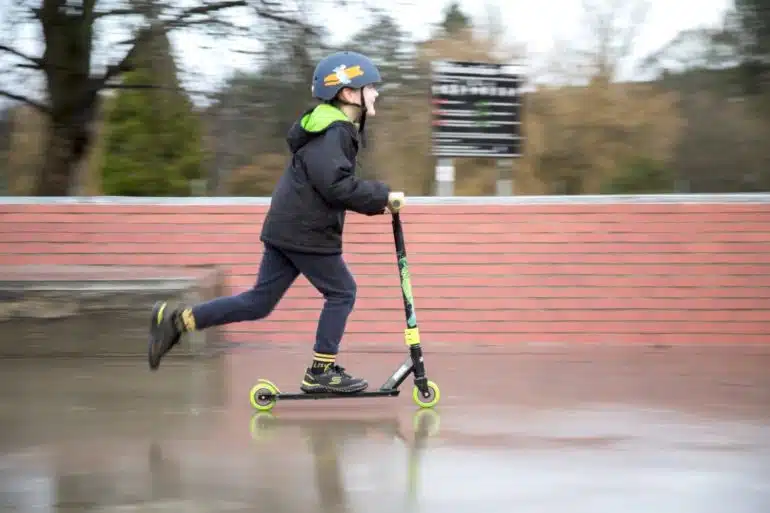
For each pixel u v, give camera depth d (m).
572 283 6.97
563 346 6.54
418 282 6.96
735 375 5.41
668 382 5.16
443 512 2.82
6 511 2.80
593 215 7.51
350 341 6.60
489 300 6.85
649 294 6.91
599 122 23.39
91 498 2.94
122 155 17.47
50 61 12.92
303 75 13.25
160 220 7.35
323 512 2.82
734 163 23.39
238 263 7.07
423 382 4.36
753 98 22.77
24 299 5.82
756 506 2.88
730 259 7.15
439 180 14.88
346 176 3.97
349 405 4.46
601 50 23.27
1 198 7.77
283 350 6.25
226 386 4.95
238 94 13.50
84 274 5.95
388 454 3.50
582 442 3.71
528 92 22.94
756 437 3.81
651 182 23.42
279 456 3.47
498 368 5.64
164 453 3.51
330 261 4.16
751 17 22.23
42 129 16.52
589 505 2.89
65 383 5.00
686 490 3.04
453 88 14.80
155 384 4.99
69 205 7.41
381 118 14.64
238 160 16.58
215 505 2.88
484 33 20.66
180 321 4.18
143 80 13.44
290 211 4.06
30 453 3.50
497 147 15.06
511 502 2.91
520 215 7.52
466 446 3.63
